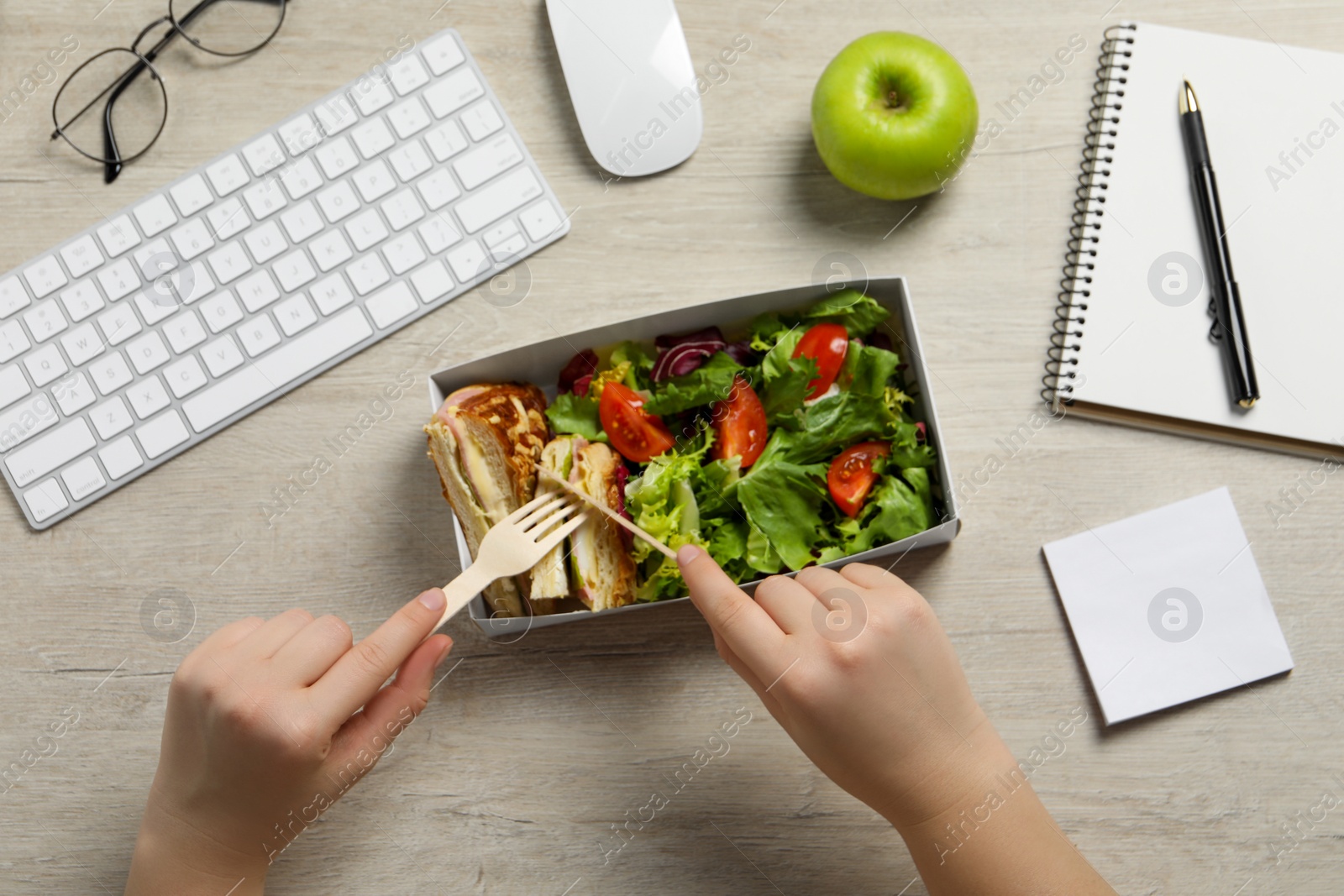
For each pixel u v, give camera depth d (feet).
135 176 3.69
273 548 3.66
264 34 3.71
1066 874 3.13
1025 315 3.65
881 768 3.09
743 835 3.59
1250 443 3.58
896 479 3.23
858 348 3.28
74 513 3.62
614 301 3.67
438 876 3.60
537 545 3.15
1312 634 3.55
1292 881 3.51
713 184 3.69
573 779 3.61
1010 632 3.58
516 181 3.61
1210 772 3.55
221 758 3.13
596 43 3.52
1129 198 3.62
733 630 2.98
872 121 3.25
